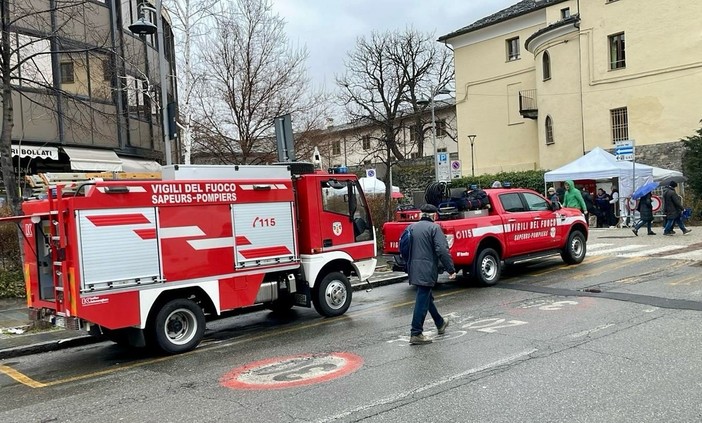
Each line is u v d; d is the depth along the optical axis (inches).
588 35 1202.0
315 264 375.9
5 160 410.6
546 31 1285.7
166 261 306.5
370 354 278.1
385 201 735.1
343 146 2192.4
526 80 1515.7
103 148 763.4
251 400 221.3
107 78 717.9
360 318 374.9
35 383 271.4
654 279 433.1
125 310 292.0
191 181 318.7
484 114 1632.6
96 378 272.8
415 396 212.4
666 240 674.8
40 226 313.7
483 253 455.8
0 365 315.3
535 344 274.5
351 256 398.0
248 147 720.3
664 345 260.5
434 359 260.4
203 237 321.4
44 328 382.0
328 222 386.3
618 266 509.7
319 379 242.5
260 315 416.5
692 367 227.8
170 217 309.1
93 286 282.4
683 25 1063.6
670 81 1083.9
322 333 336.8
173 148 963.3
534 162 1498.5
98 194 285.6
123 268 292.0
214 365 280.8
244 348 313.9
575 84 1243.2
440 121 2026.3
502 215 476.7
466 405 199.9
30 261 322.3
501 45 1573.6
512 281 476.1
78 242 279.1
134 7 816.3
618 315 325.1
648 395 199.9
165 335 307.4
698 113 1052.5
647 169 919.7
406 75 1940.2
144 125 863.1
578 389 209.6
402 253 300.0
